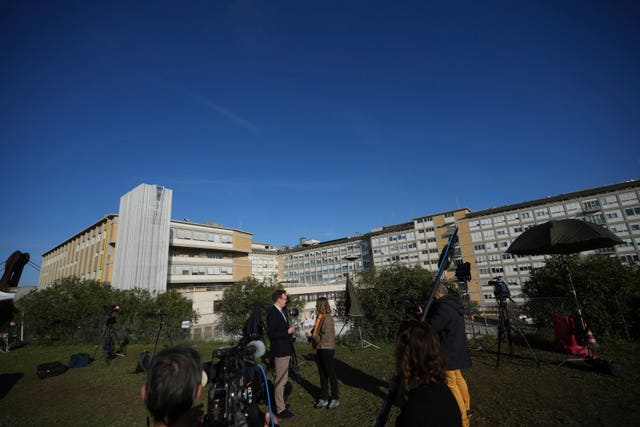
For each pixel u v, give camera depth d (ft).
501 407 15.33
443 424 5.52
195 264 138.51
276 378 15.89
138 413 18.29
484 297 180.24
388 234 221.25
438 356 6.14
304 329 40.16
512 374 19.88
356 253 241.14
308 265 262.88
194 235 140.15
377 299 32.91
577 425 13.10
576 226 21.01
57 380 25.96
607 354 22.86
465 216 195.11
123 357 34.24
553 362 21.67
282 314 16.55
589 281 27.78
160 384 5.05
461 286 31.60
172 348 5.69
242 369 8.71
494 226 185.37
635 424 12.82
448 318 13.06
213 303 106.11
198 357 5.72
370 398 17.67
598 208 161.79
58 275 179.11
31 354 38.58
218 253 149.28
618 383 17.12
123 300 50.65
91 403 20.26
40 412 19.01
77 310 47.85
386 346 30.60
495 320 33.86
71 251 164.35
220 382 8.34
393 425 14.23
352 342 33.06
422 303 18.89
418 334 6.40
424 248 205.46
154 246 95.35
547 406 15.02
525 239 22.93
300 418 15.69
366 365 24.39
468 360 12.87
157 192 99.25
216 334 67.10
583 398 15.61
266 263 271.69
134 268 90.38
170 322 50.19
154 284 93.35
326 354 16.94
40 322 46.73
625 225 154.92
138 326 48.34
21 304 50.78
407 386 6.27
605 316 26.30
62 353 38.60
